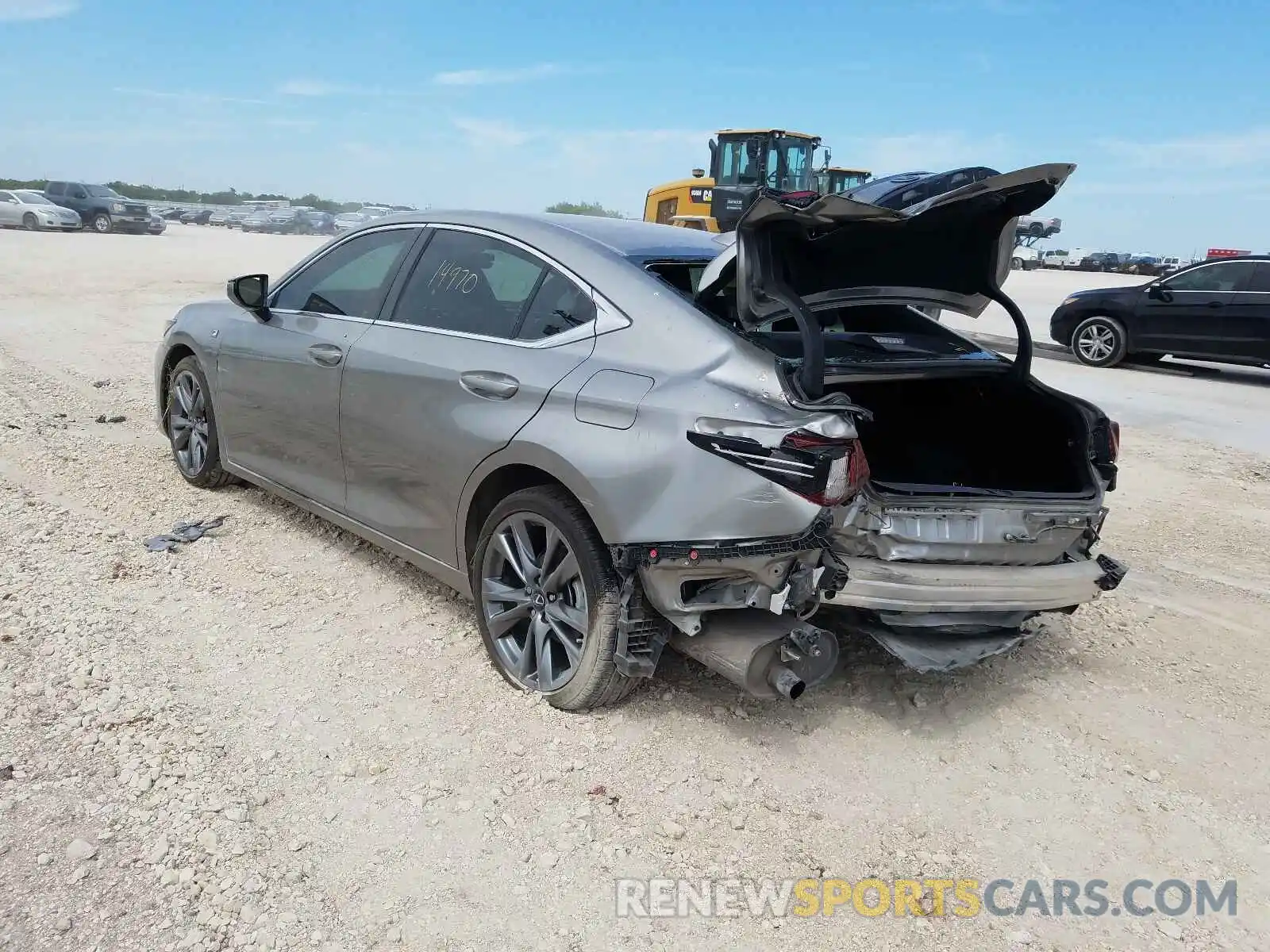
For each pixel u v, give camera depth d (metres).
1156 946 2.54
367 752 3.14
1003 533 3.25
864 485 3.02
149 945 2.30
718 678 3.73
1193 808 3.13
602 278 3.44
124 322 12.86
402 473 3.94
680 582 3.03
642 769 3.14
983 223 3.40
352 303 4.41
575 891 2.60
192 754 3.04
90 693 3.33
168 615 4.00
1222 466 7.71
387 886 2.57
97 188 35.19
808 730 3.44
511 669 3.57
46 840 2.62
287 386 4.56
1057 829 2.99
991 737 3.49
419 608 4.21
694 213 16.98
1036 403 3.82
